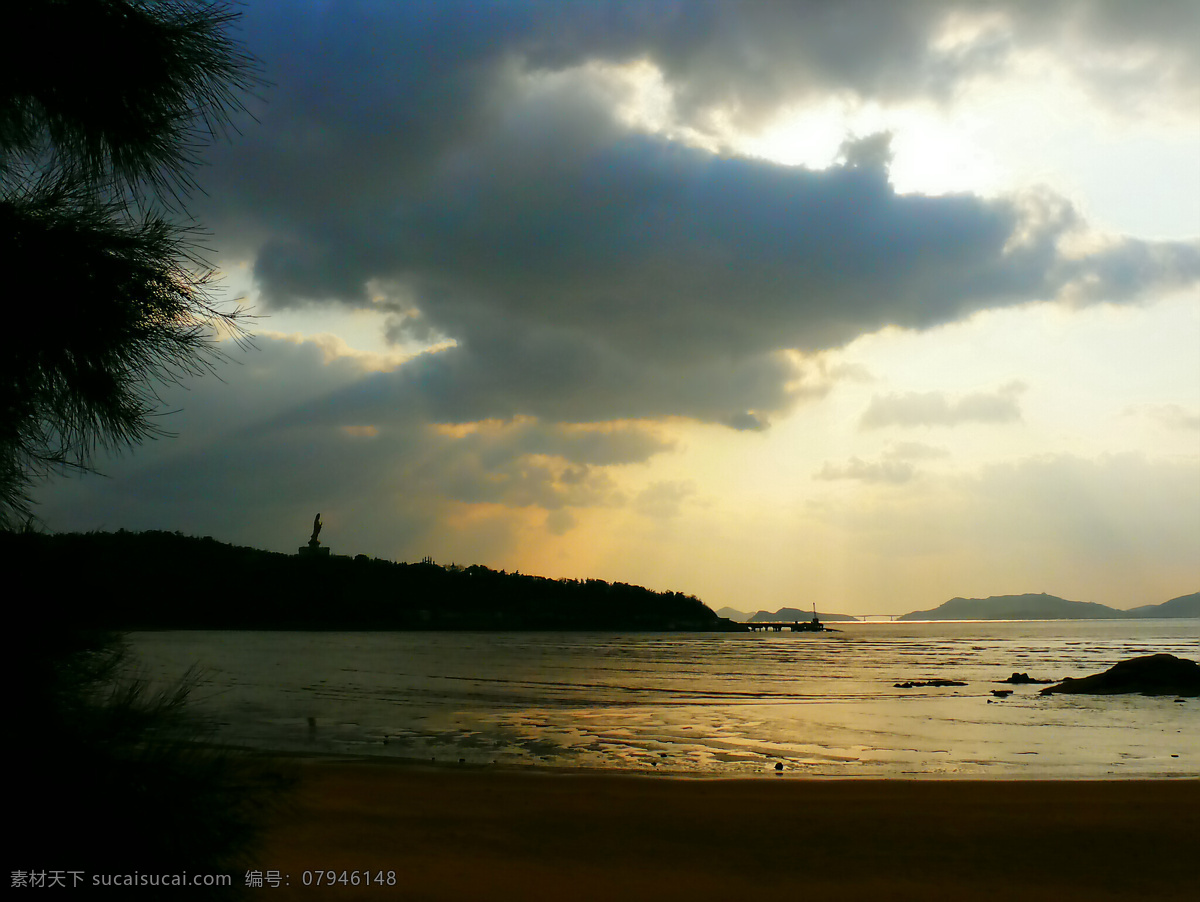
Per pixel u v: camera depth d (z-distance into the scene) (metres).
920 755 18.69
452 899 7.08
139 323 3.06
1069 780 14.40
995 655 85.19
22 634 2.70
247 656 66.81
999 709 28.77
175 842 2.76
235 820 2.98
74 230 2.89
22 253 2.80
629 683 43.72
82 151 3.10
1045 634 190.38
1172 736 21.83
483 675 49.25
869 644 135.12
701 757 18.36
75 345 2.92
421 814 10.59
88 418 3.08
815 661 74.31
